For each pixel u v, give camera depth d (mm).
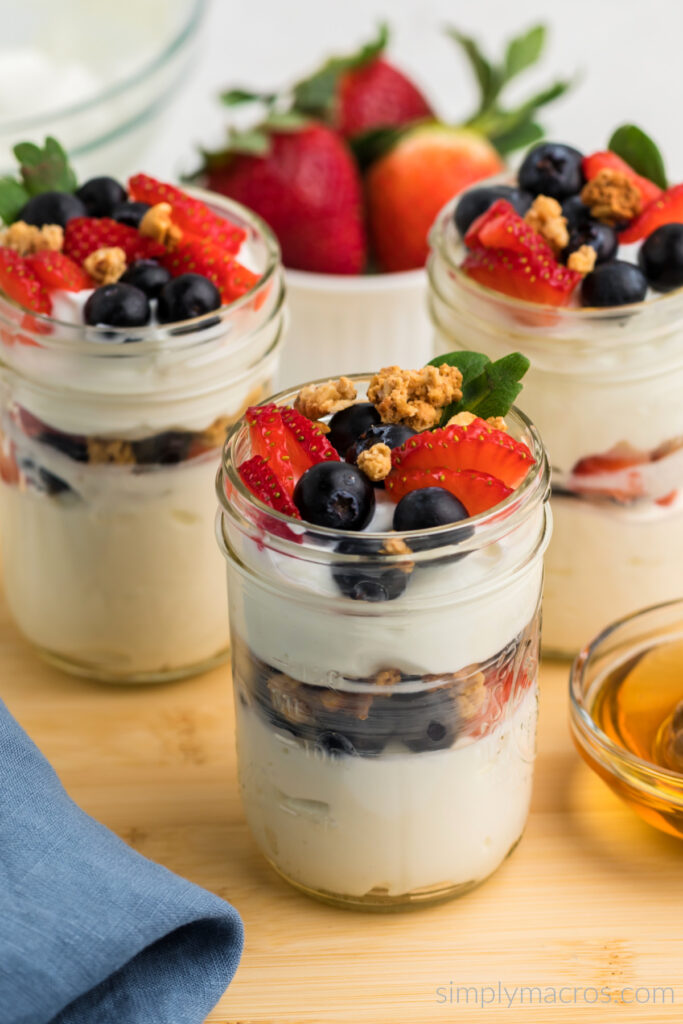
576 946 539
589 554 612
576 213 601
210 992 518
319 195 737
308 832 536
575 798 582
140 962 521
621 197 598
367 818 528
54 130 780
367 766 520
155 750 603
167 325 573
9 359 582
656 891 553
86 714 618
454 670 510
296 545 496
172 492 593
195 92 1024
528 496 504
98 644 619
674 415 589
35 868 517
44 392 578
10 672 637
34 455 592
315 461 516
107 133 797
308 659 510
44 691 628
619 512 604
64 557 605
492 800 537
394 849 533
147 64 907
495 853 547
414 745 518
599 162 609
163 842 572
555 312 572
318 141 740
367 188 759
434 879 540
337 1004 525
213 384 581
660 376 581
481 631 509
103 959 499
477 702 518
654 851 565
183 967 521
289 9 1078
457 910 550
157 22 911
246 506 504
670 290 586
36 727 613
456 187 742
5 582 635
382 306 738
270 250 606
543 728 605
